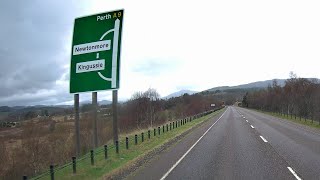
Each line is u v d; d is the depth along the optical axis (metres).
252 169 13.27
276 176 11.90
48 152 21.80
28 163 19.81
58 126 28.84
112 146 20.27
